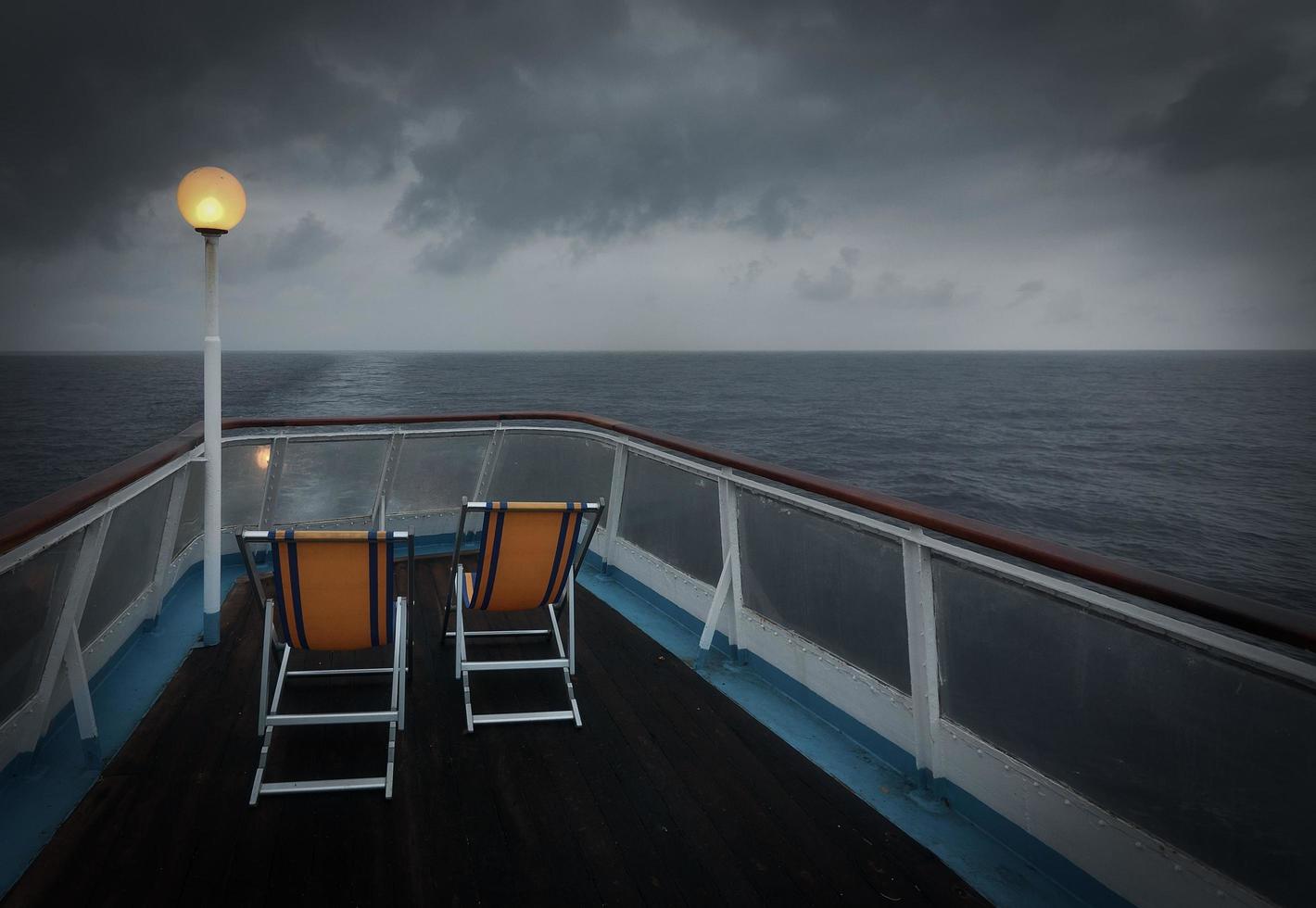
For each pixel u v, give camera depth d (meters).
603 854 2.25
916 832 2.42
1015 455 52.78
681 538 4.26
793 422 68.38
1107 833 2.03
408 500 5.53
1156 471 48.50
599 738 2.98
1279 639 1.46
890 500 2.64
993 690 2.38
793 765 2.80
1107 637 2.01
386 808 2.46
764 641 3.54
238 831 2.30
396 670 2.91
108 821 2.32
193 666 3.48
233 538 5.06
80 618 2.83
